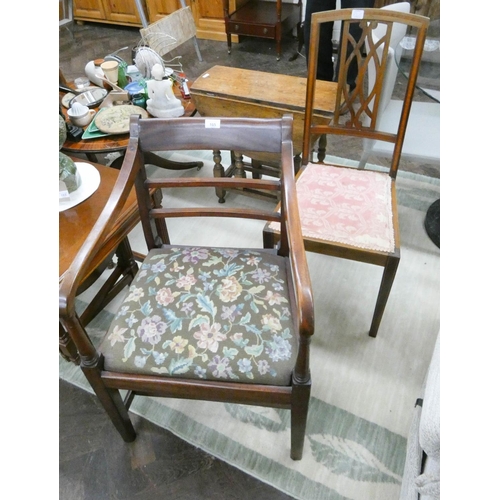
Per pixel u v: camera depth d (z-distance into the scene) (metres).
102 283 1.58
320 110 1.50
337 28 2.97
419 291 1.48
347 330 1.37
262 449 1.11
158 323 0.85
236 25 3.03
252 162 1.85
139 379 0.81
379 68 1.18
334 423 1.15
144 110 1.59
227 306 0.88
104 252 1.01
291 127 0.89
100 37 3.80
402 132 1.24
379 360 1.29
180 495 1.04
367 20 1.12
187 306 0.88
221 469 1.08
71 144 1.45
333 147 2.24
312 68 1.23
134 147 0.91
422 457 0.85
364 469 1.06
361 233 1.10
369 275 1.55
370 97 1.23
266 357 0.80
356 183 1.27
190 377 0.80
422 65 1.39
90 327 1.42
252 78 1.72
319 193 1.23
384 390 1.21
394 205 1.19
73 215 1.05
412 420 1.08
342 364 1.28
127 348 0.83
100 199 1.09
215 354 0.80
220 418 1.17
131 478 1.07
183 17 2.49
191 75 3.01
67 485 1.07
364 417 1.16
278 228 1.14
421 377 1.24
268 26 2.93
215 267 0.97
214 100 1.66
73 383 1.28
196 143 0.92
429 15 2.25
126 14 3.74
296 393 0.78
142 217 1.02
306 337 0.68
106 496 1.04
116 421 1.01
